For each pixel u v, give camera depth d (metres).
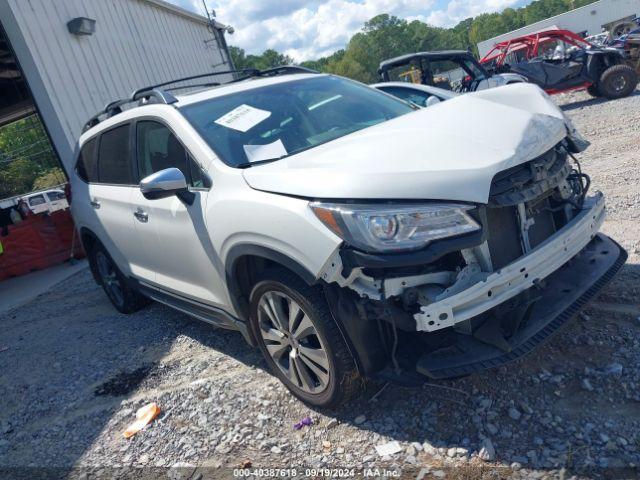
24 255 8.61
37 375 4.33
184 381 3.57
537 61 13.01
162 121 3.50
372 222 2.20
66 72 9.76
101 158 4.48
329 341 2.53
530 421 2.46
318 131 3.37
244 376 3.43
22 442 3.36
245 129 3.24
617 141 7.64
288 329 2.82
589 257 2.95
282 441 2.72
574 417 2.43
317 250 2.34
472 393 2.72
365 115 3.66
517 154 2.43
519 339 2.40
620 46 13.95
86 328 5.20
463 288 2.27
